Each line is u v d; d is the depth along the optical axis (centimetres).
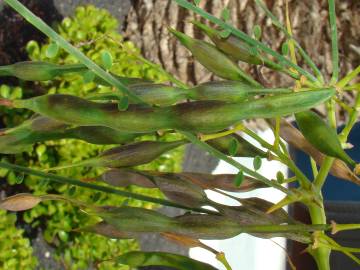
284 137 17
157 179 16
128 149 16
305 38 43
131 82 17
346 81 16
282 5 43
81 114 13
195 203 16
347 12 42
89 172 39
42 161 39
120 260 17
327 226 15
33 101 13
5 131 15
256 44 15
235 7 44
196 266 17
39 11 43
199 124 13
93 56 40
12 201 16
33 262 39
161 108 13
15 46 42
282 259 43
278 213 16
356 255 27
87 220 40
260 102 13
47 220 41
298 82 16
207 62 17
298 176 16
